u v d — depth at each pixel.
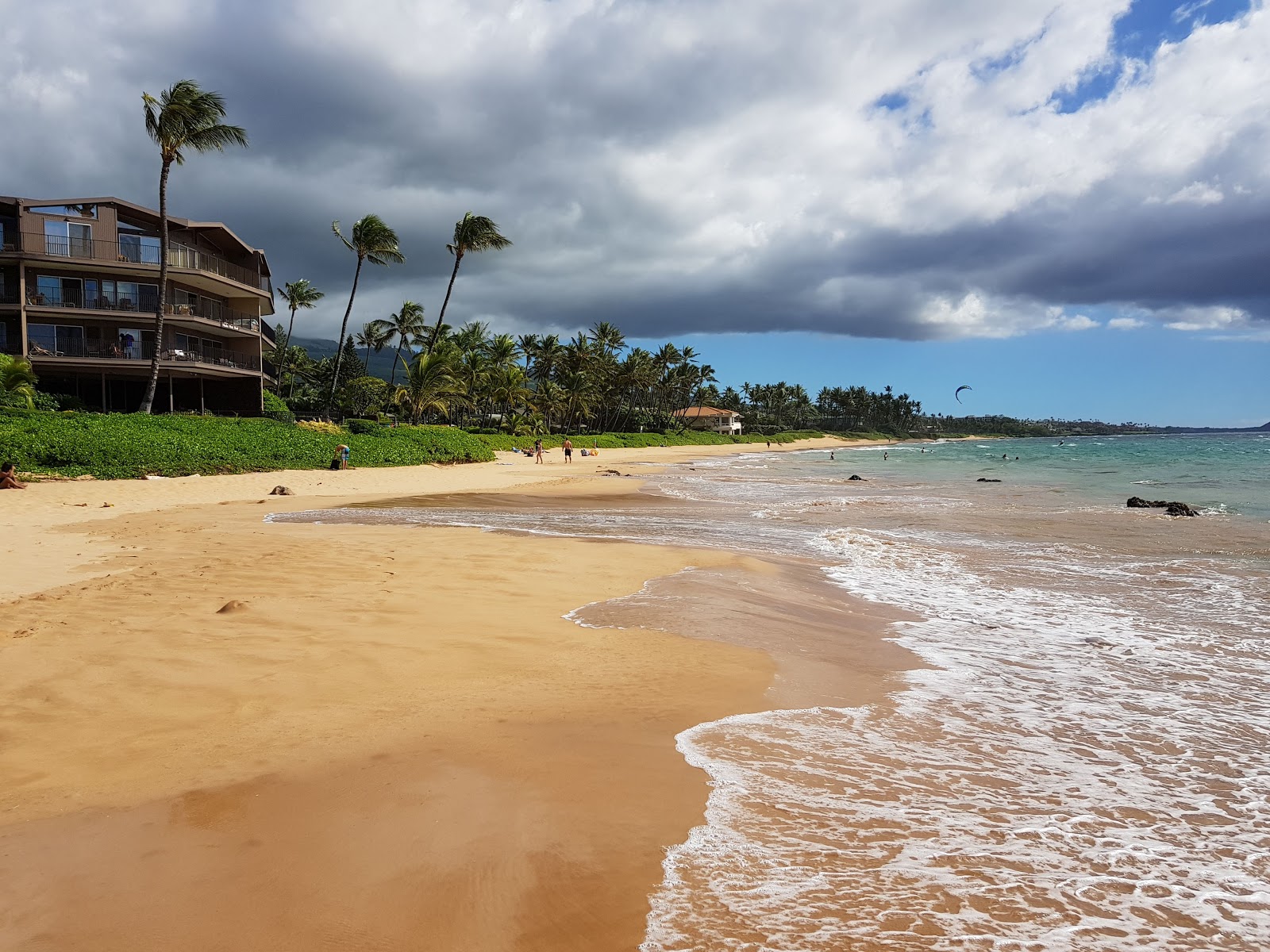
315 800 3.28
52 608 6.68
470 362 69.06
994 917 2.60
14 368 31.83
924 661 6.04
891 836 3.15
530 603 7.53
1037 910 2.66
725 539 13.55
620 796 3.40
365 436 39.12
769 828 3.17
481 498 21.94
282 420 41.12
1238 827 3.34
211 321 41.69
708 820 3.22
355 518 15.70
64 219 37.94
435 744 3.93
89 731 4.01
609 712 4.55
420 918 2.49
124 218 40.41
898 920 2.55
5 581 7.92
